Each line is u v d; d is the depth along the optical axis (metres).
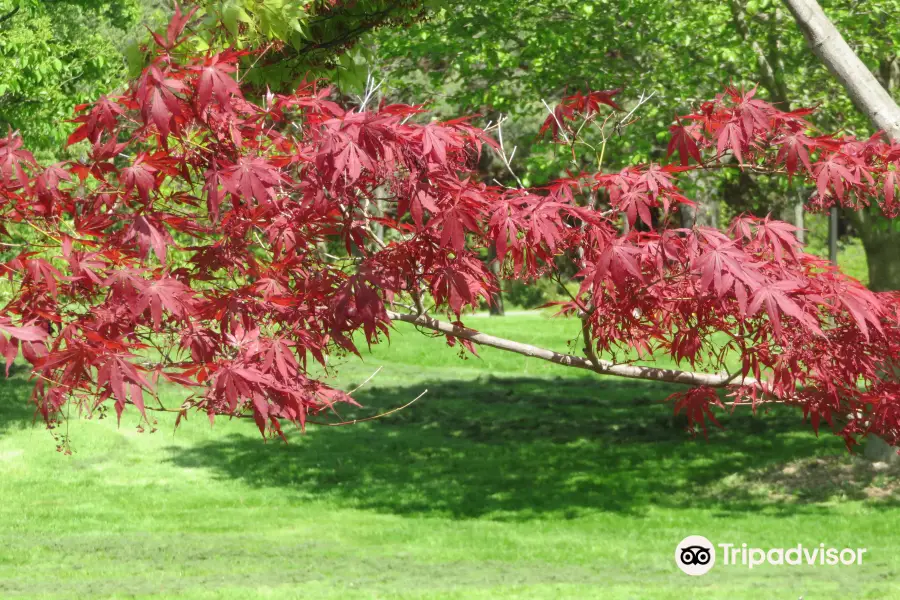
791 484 13.03
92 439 16.55
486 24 12.58
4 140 2.99
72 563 9.48
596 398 21.58
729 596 7.64
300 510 12.42
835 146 3.51
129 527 11.38
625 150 11.47
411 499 13.02
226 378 2.82
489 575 8.77
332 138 2.91
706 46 11.75
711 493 13.00
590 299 3.62
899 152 3.58
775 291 2.85
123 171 2.95
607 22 12.23
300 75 5.71
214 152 3.10
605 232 3.16
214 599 7.83
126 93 3.04
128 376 2.64
